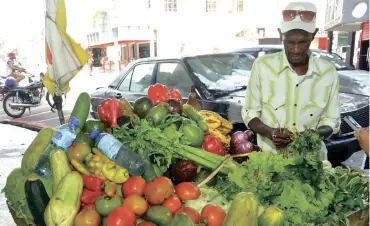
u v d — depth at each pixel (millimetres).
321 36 19453
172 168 2037
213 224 1665
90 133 2141
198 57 5574
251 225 1503
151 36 23609
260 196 1787
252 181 1850
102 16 26062
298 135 2072
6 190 2152
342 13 7176
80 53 3600
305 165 1803
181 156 2064
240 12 23359
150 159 2043
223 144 2467
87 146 2000
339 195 1786
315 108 2533
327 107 2607
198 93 5059
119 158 1873
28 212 2039
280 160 1889
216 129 2539
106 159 1912
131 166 1864
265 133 2457
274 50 7422
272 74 2537
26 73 12094
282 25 2359
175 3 23469
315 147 1995
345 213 1795
